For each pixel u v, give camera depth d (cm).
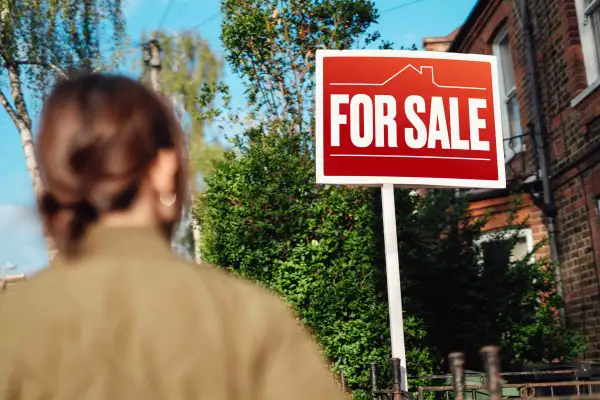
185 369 74
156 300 77
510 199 984
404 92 606
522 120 1048
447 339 776
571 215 899
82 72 87
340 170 589
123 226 82
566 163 904
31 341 75
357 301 704
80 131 80
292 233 732
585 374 548
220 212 759
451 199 852
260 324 78
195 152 1403
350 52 608
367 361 690
